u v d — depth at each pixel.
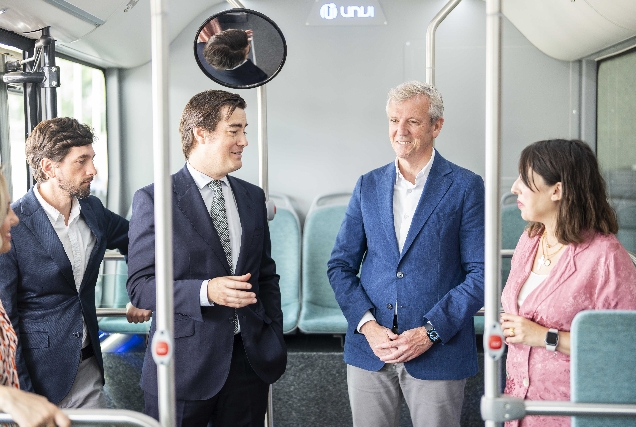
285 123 4.59
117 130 4.55
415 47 4.47
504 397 1.57
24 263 2.35
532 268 2.18
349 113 4.57
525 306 2.10
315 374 3.94
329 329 4.06
